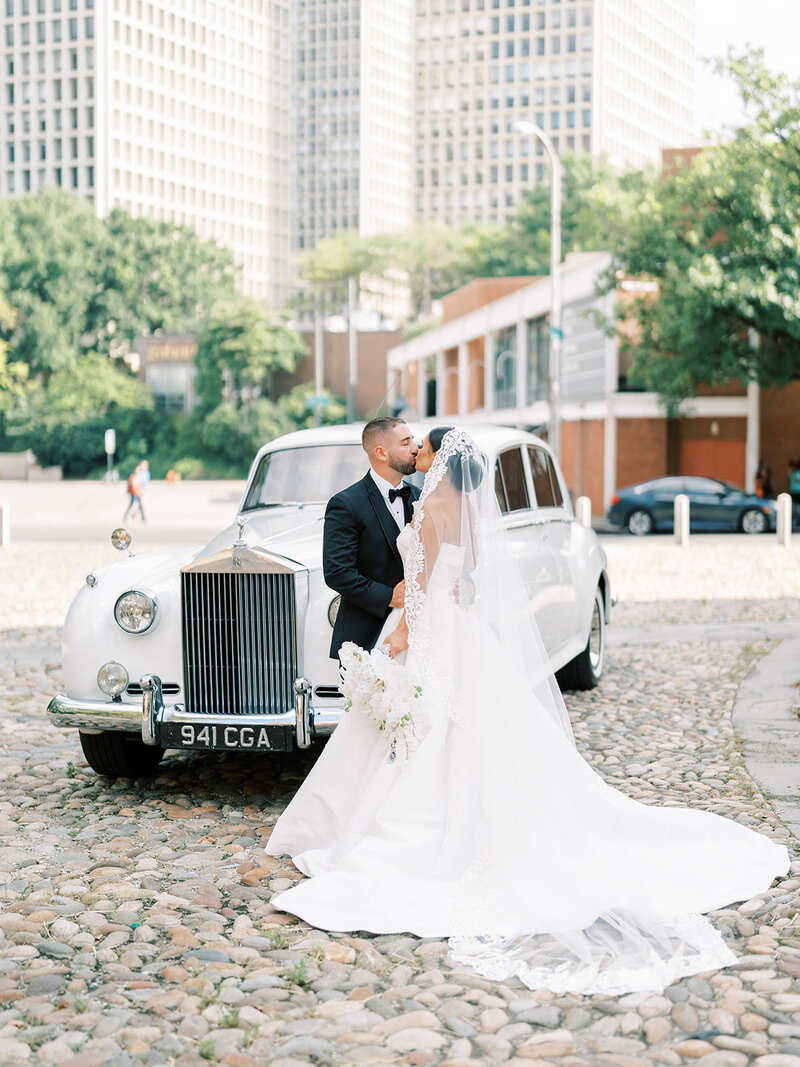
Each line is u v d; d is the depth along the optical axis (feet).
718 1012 11.14
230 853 16.38
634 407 109.60
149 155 456.45
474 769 14.57
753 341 98.12
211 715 18.20
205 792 19.75
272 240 520.83
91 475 281.54
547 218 309.22
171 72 464.24
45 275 301.22
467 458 15.19
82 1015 11.32
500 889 13.85
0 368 235.20
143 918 13.92
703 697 26.61
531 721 14.56
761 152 85.56
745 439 110.42
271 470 22.79
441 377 195.00
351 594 16.20
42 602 45.32
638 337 109.81
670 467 112.27
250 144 505.66
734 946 12.92
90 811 18.69
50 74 442.50
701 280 82.23
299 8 531.50
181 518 111.24
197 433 279.28
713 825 16.20
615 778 19.79
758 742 22.04
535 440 25.34
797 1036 10.71
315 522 20.67
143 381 293.02
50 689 28.58
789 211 83.10
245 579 18.21
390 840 14.60
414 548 15.05
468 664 14.69
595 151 509.76
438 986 11.96
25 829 17.65
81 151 440.04
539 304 133.39
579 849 14.29
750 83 84.28
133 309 328.90
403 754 14.80
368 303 400.88
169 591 18.72
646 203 87.56
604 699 26.58
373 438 16.74
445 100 536.01
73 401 280.92
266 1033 10.94
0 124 452.35
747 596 46.01
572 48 511.40
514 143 524.93
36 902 14.44
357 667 14.96
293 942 13.16
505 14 521.24
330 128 531.91
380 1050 10.61
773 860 15.26
